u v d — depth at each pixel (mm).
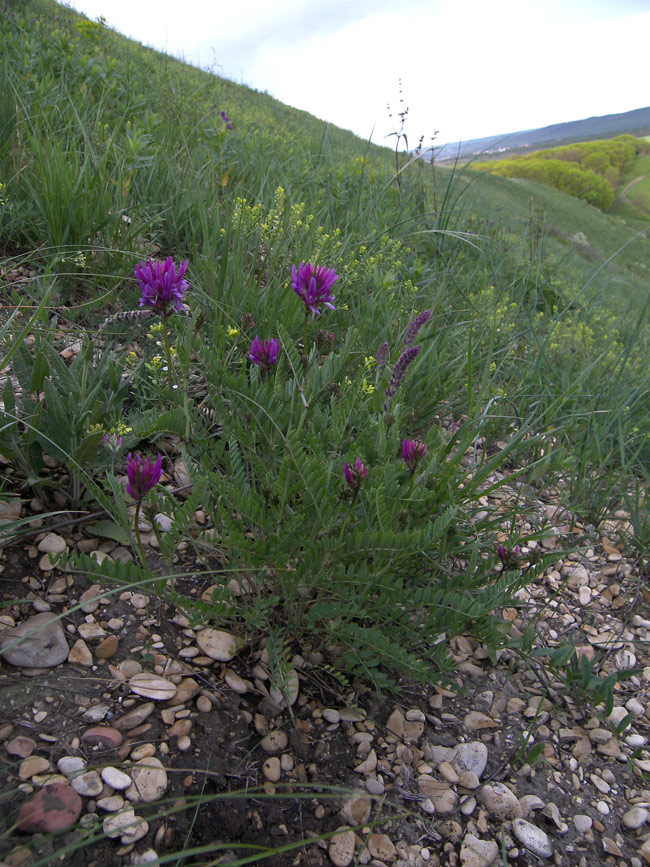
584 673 2172
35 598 1842
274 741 1742
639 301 8734
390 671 2076
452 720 1998
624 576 2883
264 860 1479
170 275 1980
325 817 1610
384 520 1866
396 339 3283
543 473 3174
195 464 2072
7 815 1331
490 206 9109
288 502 2092
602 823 1799
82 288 3305
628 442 3613
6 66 4629
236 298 3096
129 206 3791
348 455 2016
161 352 2664
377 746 1833
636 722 2164
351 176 5855
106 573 1649
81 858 1316
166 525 2207
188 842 1438
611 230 18656
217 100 9305
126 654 1802
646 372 4605
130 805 1428
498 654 2285
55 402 2057
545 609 2584
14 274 3209
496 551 2373
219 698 1778
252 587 2053
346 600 1894
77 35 9383
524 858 1649
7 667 1650
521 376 3955
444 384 3322
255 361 2240
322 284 2250
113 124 5055
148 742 1592
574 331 4934
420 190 6527
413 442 1948
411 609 1946
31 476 2084
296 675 1897
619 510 3367
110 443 1938
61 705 1606
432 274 4477
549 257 7609
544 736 2025
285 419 2277
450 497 2125
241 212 3451
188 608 1741
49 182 3320
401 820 1657
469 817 1711
